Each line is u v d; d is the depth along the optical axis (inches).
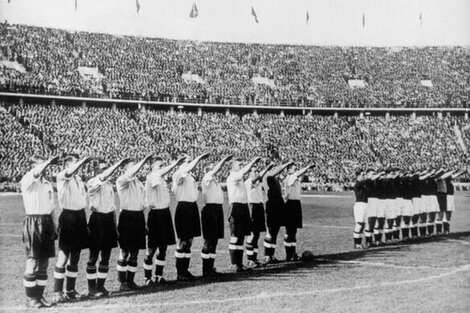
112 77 2453.2
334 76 2790.4
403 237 825.5
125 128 2226.9
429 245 735.7
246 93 2586.1
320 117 2581.2
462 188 2174.0
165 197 500.7
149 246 494.3
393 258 627.2
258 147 2320.4
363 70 2837.1
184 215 513.0
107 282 506.9
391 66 2866.6
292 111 2613.2
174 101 2445.9
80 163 425.4
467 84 2706.7
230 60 2800.2
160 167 508.4
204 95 2503.7
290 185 628.1
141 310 398.9
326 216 1152.2
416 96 2650.1
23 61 2326.5
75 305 415.2
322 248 722.8
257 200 591.8
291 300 428.1
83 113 2235.5
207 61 2751.0
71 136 2070.6
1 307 409.7
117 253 674.2
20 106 2161.7
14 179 1718.8
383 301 426.3
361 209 721.6
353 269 558.9
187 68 2662.4
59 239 434.0
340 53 2957.7
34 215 414.0
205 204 541.0
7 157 1811.0
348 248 721.0
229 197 569.6
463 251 679.1
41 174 418.9
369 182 746.8
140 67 2573.8
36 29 2524.6
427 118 2596.0
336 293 452.8
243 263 621.3
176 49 2768.2
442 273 536.7
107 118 2257.6
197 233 524.1
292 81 2728.8
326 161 2294.5
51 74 2319.1
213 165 569.3
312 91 2669.8
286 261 622.8
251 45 2935.5
